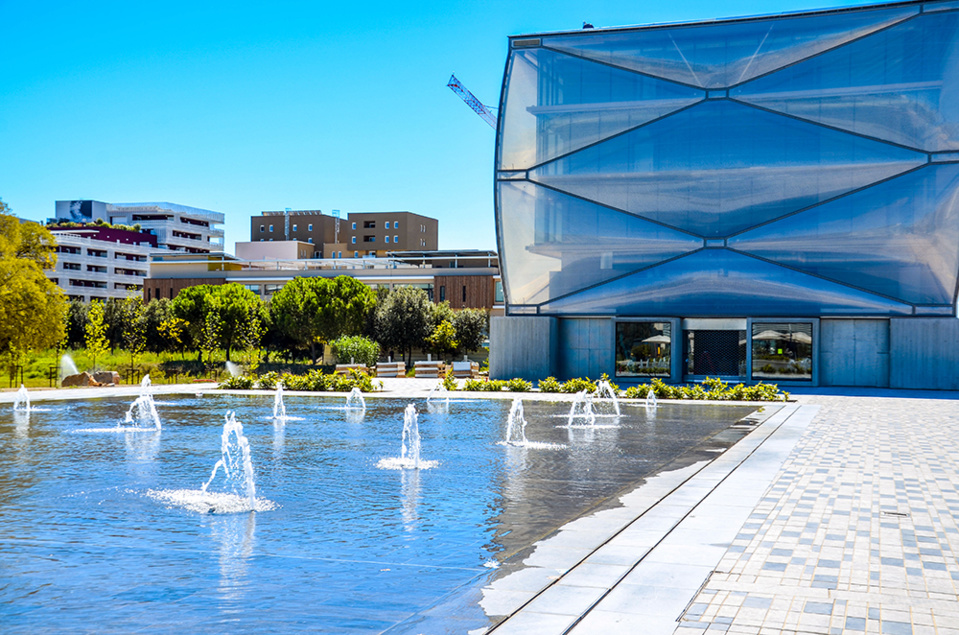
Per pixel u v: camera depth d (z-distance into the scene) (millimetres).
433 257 96625
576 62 41188
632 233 40656
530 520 8836
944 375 36125
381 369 48031
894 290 37312
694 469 12516
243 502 9844
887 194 37375
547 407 25844
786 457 13875
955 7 36250
